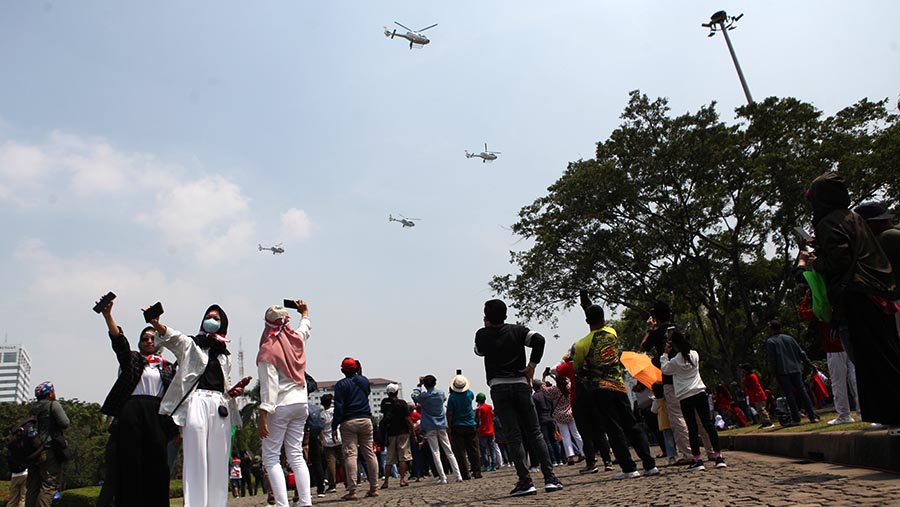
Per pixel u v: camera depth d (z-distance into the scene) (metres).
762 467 7.53
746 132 30.34
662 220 31.53
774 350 11.42
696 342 43.53
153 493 6.14
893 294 5.23
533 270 33.03
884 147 26.36
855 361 5.28
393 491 11.74
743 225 30.64
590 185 30.88
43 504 9.65
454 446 13.44
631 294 32.41
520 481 7.33
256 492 28.50
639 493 6.20
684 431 9.09
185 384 6.25
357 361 10.95
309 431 13.25
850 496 4.46
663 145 30.73
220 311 6.84
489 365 7.49
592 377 8.42
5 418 63.19
